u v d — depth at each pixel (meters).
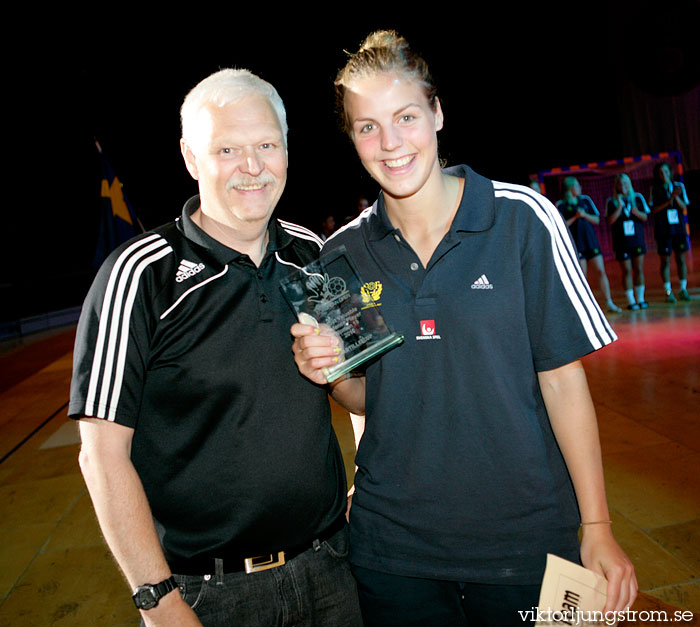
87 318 1.23
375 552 1.35
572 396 1.27
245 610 1.31
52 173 15.66
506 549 1.25
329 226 9.25
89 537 3.12
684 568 2.28
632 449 3.30
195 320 1.29
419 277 1.28
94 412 1.17
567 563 1.17
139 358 1.24
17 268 14.96
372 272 1.32
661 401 3.93
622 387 4.28
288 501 1.32
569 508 1.30
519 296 1.25
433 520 1.28
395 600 1.33
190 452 1.29
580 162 14.73
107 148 15.42
